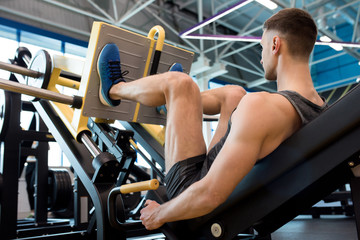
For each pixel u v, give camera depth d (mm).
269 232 1088
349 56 10422
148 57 1614
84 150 1554
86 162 1473
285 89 958
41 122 2342
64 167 4398
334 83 10156
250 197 935
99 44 1430
